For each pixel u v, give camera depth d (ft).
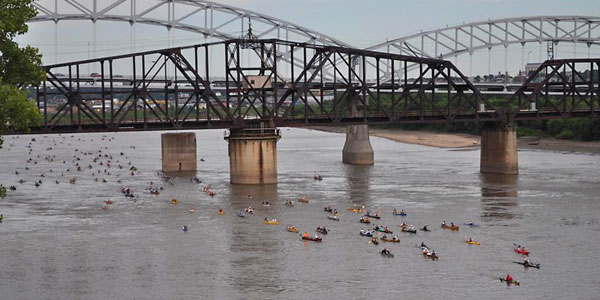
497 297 301.22
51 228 422.82
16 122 257.96
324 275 330.75
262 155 589.32
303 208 482.28
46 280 325.42
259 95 610.65
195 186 586.86
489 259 354.54
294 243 387.34
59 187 590.14
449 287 313.94
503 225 424.46
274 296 303.48
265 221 437.58
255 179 589.73
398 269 339.77
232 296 303.68
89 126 558.56
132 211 474.90
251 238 398.21
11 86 258.57
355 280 323.78
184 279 326.03
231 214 463.83
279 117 600.80
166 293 307.99
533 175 640.17
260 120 597.11
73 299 302.04
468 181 605.31
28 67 276.62
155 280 324.80
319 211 472.03
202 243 387.14
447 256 360.48
